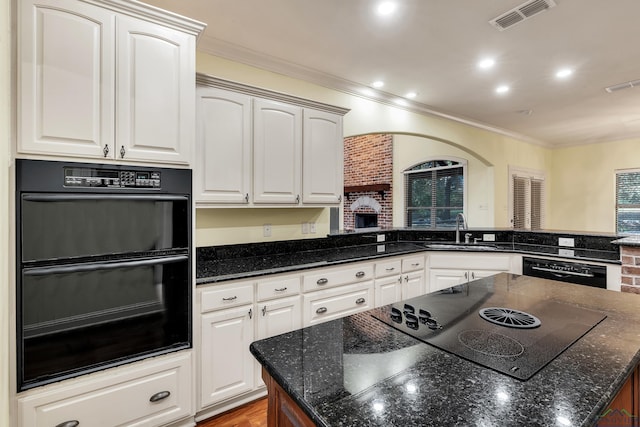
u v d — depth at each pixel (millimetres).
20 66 1392
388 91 3660
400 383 817
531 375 840
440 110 4328
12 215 1360
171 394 1786
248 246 2820
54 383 1465
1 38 1169
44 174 1438
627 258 2322
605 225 6227
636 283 2277
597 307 1380
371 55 2820
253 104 2471
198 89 2227
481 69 3104
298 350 1010
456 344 1030
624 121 4965
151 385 1721
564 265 2865
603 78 3326
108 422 1600
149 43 1704
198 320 1935
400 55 2824
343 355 973
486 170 5551
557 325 1177
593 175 6387
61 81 1479
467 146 4930
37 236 1417
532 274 3072
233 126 2373
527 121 4945
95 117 1559
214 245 2664
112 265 1580
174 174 1785
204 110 2250
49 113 1451
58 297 1470
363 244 3664
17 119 1383
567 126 5270
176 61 1785
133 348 1669
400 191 6711
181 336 1815
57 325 1468
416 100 3967
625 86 3539
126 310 1645
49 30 1452
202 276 2027
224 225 2725
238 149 2396
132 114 1655
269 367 916
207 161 2262
